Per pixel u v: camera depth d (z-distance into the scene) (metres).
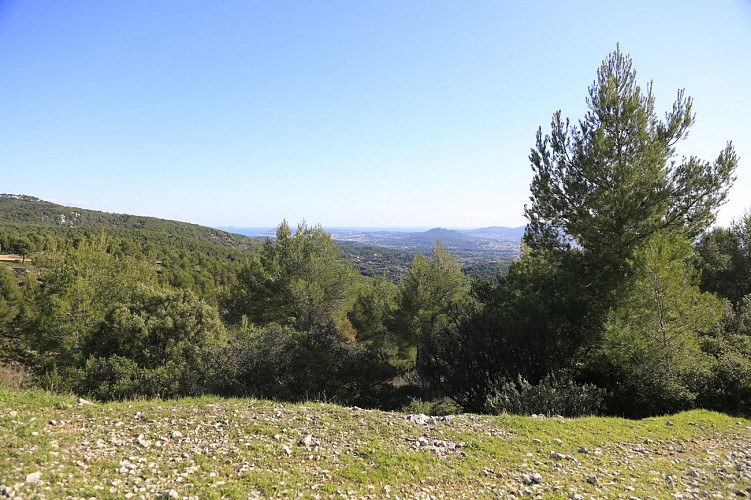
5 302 30.70
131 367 14.09
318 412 8.56
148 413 7.70
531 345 14.40
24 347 20.14
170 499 4.48
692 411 10.41
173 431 6.73
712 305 11.64
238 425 7.34
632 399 11.62
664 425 9.10
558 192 15.21
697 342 12.12
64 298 18.69
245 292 23.70
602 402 11.38
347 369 16.89
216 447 6.24
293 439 6.87
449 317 22.02
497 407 10.91
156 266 53.78
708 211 13.66
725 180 13.45
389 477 5.69
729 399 10.98
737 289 24.08
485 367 15.03
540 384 11.25
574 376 13.13
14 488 4.04
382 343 32.16
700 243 25.67
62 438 5.87
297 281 22.39
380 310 30.48
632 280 12.95
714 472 6.50
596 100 14.80
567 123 15.12
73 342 17.84
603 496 5.45
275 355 15.84
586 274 14.55
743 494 5.59
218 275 52.09
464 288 26.16
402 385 20.56
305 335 17.84
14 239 50.88
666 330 11.16
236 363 15.12
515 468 6.27
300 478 5.43
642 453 7.32
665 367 11.09
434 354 17.19
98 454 5.52
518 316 15.28
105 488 4.51
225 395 13.45
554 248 16.11
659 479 6.13
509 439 7.52
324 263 23.88
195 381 13.98
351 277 24.59
